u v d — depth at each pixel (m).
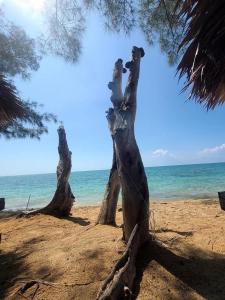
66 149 9.34
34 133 11.63
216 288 3.71
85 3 6.17
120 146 4.67
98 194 20.56
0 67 9.15
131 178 4.59
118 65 5.96
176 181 28.61
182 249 4.70
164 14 6.08
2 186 42.44
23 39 9.14
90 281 4.00
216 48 2.97
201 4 3.00
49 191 27.47
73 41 6.68
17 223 8.37
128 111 5.01
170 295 3.67
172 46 6.56
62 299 3.76
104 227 6.33
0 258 5.35
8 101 5.29
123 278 3.74
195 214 8.09
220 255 4.47
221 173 41.62
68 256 4.74
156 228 6.09
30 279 4.29
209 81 3.30
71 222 8.14
